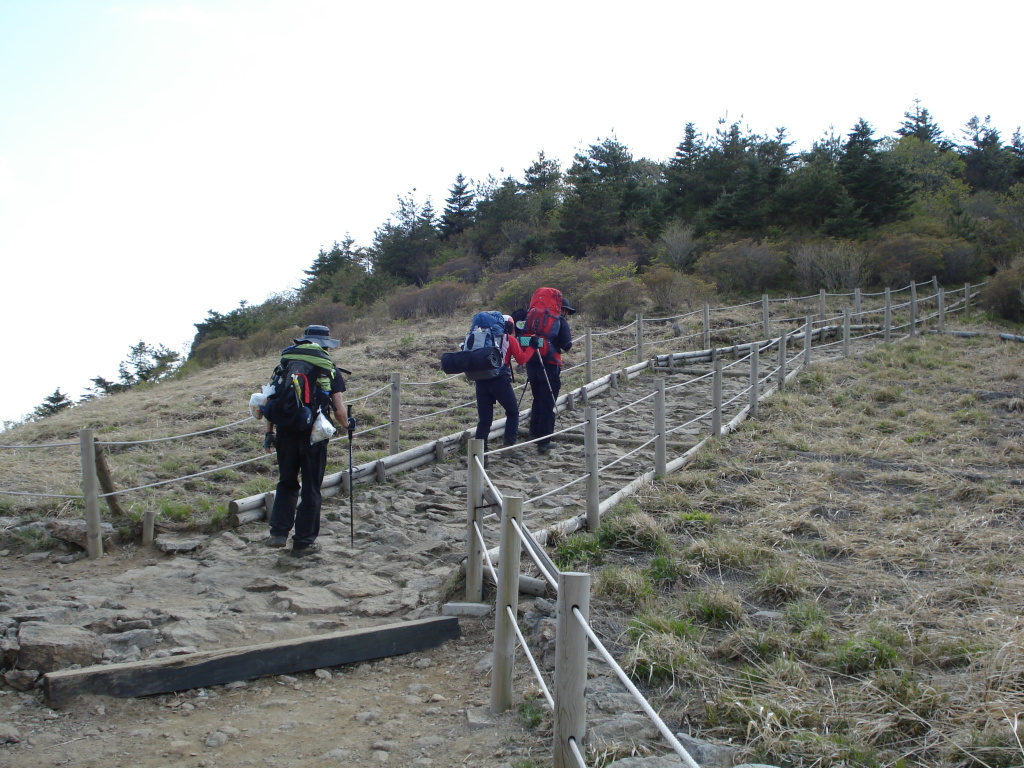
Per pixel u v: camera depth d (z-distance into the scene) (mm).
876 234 26000
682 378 13906
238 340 22609
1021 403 10586
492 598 5152
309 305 32906
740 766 2961
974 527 6164
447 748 3596
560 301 9500
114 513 6762
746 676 3926
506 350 8758
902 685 3678
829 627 4488
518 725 3721
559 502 7340
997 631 4238
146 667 4195
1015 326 18141
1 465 8492
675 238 26047
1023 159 41062
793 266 24422
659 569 5395
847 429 9797
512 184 41750
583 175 35344
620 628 4531
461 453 9234
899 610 4699
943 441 9109
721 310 19734
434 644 4793
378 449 9414
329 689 4332
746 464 8430
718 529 6359
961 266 23672
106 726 3906
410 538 6547
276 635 4801
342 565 5992
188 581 5707
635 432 10359
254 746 3697
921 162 43281
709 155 37531
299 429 6000
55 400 22953
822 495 7156
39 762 3562
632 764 3125
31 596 5316
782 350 12289
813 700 3656
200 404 11938
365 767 3482
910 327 17484
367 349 16203
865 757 3201
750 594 5086
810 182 28469
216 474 8453
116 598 5340
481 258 36281
